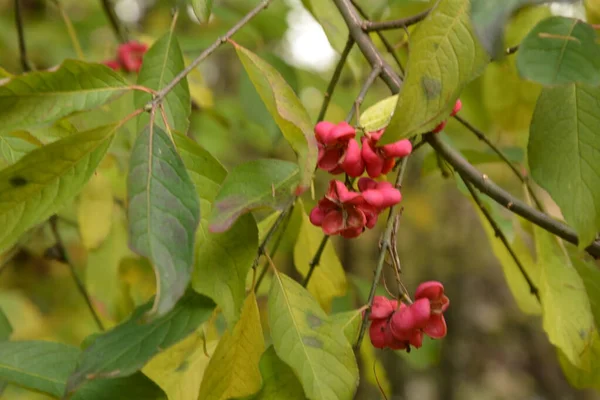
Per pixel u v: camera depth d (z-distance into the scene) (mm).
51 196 518
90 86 529
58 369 580
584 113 559
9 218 515
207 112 897
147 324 530
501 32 505
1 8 1270
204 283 526
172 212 506
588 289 679
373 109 570
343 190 547
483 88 759
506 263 717
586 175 552
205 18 567
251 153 1533
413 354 817
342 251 1652
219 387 559
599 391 679
